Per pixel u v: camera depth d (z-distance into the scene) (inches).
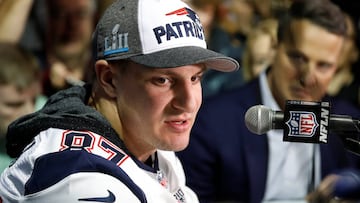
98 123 96.0
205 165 160.4
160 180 104.7
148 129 94.8
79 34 212.5
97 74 97.3
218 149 159.8
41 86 187.6
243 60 207.5
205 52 93.7
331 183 139.3
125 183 91.7
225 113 162.6
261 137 161.9
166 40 93.0
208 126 160.9
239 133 161.5
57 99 101.2
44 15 215.9
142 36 93.2
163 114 94.1
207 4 218.7
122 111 96.8
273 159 161.9
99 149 93.5
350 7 222.1
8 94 159.6
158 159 107.3
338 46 163.6
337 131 94.3
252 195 160.7
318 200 144.9
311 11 161.8
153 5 94.7
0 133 159.6
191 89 93.9
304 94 163.9
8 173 97.0
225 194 161.5
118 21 95.4
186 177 161.2
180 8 96.0
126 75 94.7
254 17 234.5
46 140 95.2
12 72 160.1
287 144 162.6
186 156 160.9
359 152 94.2
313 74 162.9
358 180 124.0
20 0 197.3
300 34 161.2
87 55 211.8
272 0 210.2
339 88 213.3
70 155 91.3
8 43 166.9
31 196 91.7
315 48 161.6
